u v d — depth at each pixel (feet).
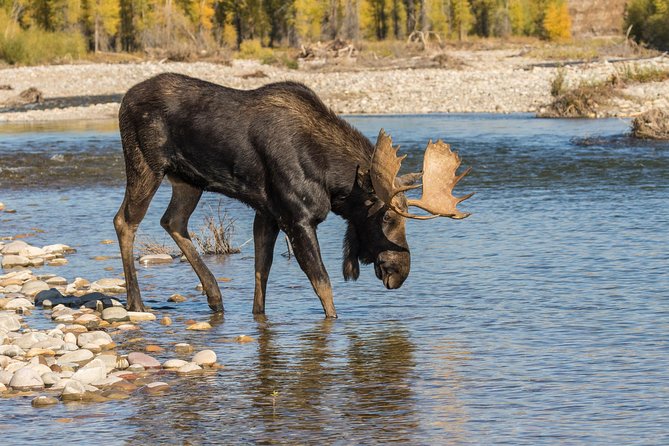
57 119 292.40
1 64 488.44
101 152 199.62
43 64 496.23
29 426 50.65
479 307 75.15
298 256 72.54
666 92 269.03
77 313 74.84
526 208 124.16
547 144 198.59
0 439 48.73
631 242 98.84
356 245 73.56
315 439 48.11
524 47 586.04
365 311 75.46
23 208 133.69
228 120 72.13
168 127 74.08
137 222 76.84
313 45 487.20
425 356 62.34
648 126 199.21
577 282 82.38
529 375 57.67
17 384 57.36
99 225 118.52
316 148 70.90
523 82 333.42
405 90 328.90
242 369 60.44
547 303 75.66
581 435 47.80
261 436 48.67
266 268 75.66
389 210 70.69
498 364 60.03
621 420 49.73
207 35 628.69
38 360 61.21
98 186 154.40
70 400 54.85
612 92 268.21
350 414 51.67
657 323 68.69
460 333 67.77
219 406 53.36
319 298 73.92
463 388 55.62
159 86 74.59
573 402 52.70
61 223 120.47
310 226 71.77
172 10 649.61
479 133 222.69
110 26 624.18
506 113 277.64
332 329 69.97
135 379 58.70
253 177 72.28
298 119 71.20
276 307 78.07
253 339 67.67
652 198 128.67
